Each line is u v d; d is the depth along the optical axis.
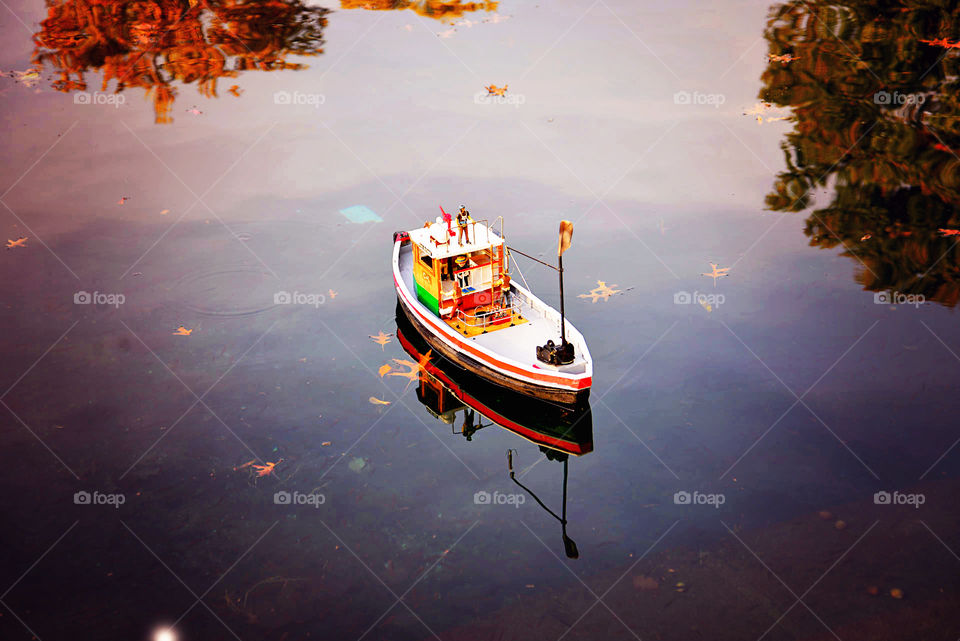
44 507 14.07
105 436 15.56
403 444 15.74
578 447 15.65
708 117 26.48
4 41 32.91
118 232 21.55
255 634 11.98
